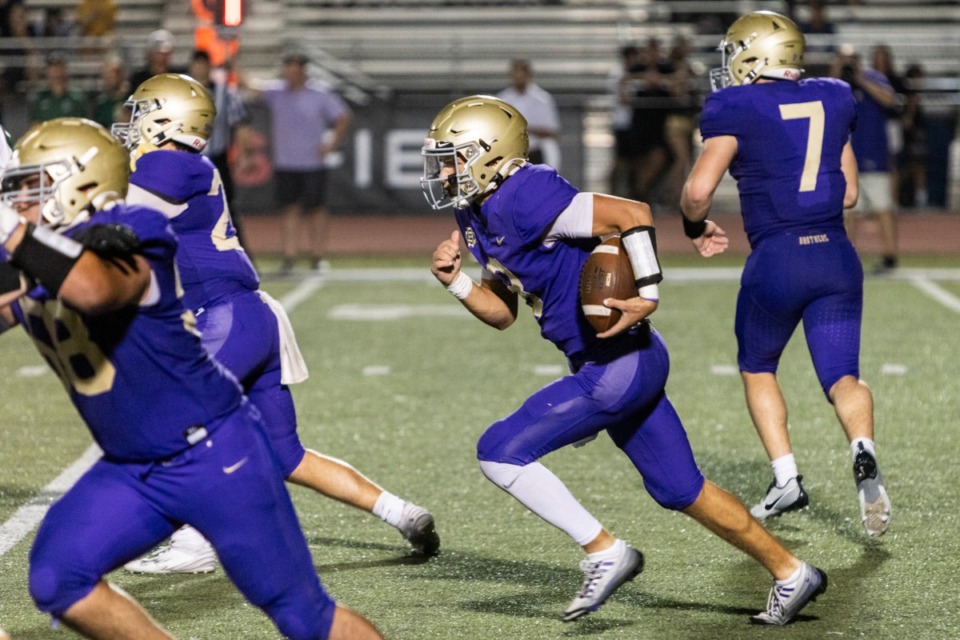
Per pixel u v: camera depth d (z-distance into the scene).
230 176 29.11
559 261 12.51
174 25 66.75
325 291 37.97
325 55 64.25
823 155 15.39
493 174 12.32
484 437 12.81
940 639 12.48
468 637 12.71
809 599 12.82
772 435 15.92
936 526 16.25
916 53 63.28
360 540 15.98
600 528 12.70
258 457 10.06
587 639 12.65
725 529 12.71
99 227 9.13
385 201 53.12
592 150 61.66
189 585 14.41
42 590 9.77
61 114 44.50
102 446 10.00
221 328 14.00
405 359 27.75
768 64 15.41
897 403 23.02
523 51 65.75
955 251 45.72
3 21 54.31
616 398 12.45
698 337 29.94
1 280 13.27
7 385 25.39
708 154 15.27
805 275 15.29
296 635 10.24
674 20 63.62
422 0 68.19
